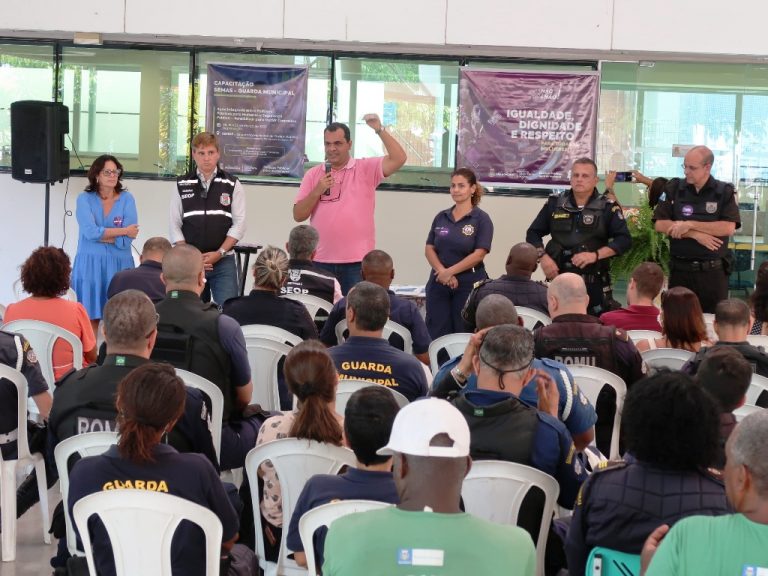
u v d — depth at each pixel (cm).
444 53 917
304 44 917
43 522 450
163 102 930
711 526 197
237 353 418
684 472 241
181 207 731
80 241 784
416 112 925
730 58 904
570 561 254
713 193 685
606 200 693
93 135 935
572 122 918
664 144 919
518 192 927
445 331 716
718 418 242
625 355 439
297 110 925
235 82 924
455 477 197
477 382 339
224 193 732
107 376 336
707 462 241
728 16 902
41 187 937
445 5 908
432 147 927
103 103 931
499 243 932
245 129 928
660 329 521
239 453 422
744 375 314
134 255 942
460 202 716
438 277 700
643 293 525
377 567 191
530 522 308
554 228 696
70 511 287
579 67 920
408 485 198
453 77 921
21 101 862
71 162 937
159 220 939
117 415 310
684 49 903
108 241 776
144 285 564
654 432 239
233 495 331
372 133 929
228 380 421
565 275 457
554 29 907
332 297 595
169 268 421
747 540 194
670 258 698
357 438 267
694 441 238
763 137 912
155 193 937
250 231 937
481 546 192
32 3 913
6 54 928
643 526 239
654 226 758
